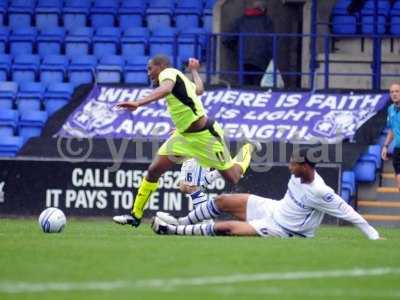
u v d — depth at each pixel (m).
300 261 36.88
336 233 55.03
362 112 75.62
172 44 84.06
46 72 82.25
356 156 71.56
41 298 28.66
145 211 68.19
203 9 87.56
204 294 29.58
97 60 82.88
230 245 41.78
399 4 86.50
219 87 78.31
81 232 50.56
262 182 68.31
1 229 52.81
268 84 80.56
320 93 77.31
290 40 85.44
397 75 78.69
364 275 33.75
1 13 88.94
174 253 38.62
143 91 78.50
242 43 79.19
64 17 88.62
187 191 53.88
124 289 30.23
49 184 69.31
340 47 84.69
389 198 71.56
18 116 77.81
